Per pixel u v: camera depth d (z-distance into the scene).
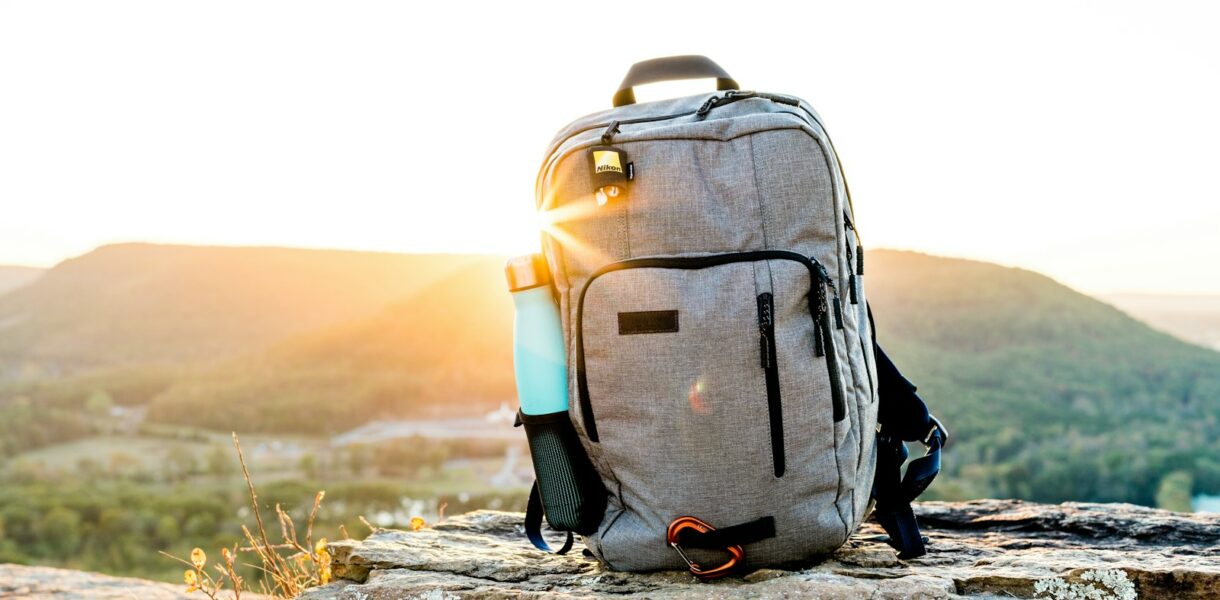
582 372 1.63
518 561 1.92
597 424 1.64
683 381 1.54
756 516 1.60
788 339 1.55
